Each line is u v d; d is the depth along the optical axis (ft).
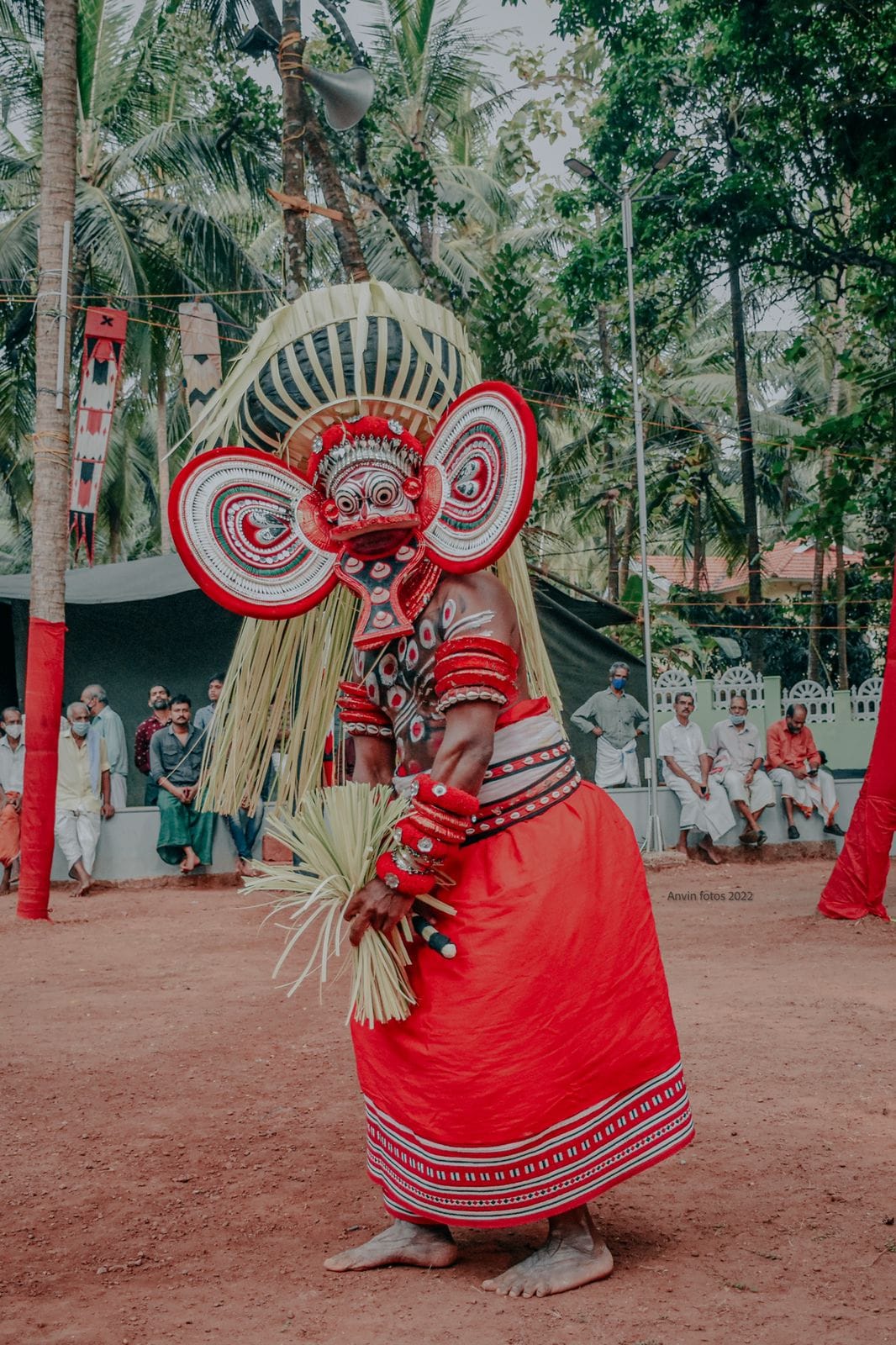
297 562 10.59
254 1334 8.75
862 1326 8.55
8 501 105.19
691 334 96.12
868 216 65.57
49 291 32.50
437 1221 9.59
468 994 9.21
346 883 9.44
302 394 10.68
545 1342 8.38
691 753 42.73
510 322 66.39
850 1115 13.88
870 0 59.67
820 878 37.40
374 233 74.90
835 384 84.84
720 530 88.22
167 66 70.64
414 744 9.98
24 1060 17.25
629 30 69.62
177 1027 19.16
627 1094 9.39
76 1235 11.00
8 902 34.68
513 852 9.48
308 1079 16.06
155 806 39.99
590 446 80.23
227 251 71.92
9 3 64.95
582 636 50.80
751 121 65.77
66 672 47.96
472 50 74.28
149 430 98.99
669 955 24.82
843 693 57.11
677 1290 9.29
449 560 9.66
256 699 12.06
